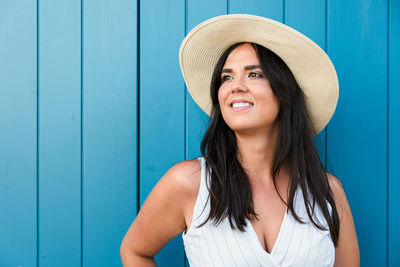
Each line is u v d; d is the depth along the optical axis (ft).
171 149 3.77
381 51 3.79
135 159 3.76
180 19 3.76
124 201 3.75
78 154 3.71
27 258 3.67
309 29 3.79
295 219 2.87
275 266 2.70
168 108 3.77
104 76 3.73
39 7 3.67
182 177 2.93
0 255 3.66
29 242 3.68
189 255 2.95
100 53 3.72
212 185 2.89
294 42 2.79
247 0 3.76
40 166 3.68
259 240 2.82
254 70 2.90
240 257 2.70
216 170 2.95
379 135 3.81
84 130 3.72
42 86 3.68
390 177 3.81
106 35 3.72
